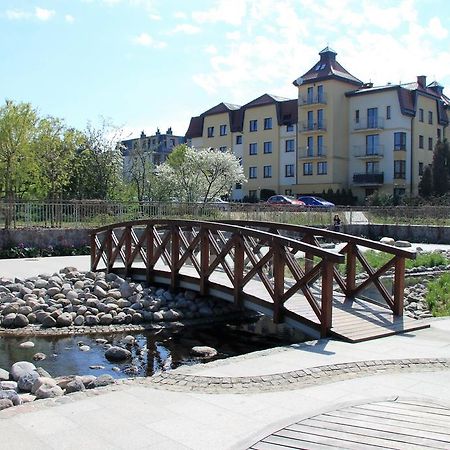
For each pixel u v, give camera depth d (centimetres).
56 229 2191
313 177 5338
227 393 567
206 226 1177
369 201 4653
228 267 1123
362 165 5250
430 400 506
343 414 460
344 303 1030
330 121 5175
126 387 586
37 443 440
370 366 673
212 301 1268
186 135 6512
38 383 648
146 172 3997
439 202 4131
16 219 2169
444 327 917
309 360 695
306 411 508
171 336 1070
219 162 4156
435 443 391
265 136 5719
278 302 961
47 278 1423
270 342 1038
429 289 1459
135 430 468
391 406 483
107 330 1093
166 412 511
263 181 5759
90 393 566
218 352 966
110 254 1508
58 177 3172
